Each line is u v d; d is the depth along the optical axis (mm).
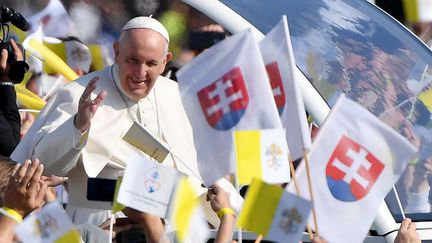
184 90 16359
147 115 21000
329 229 15977
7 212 15508
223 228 17328
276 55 16594
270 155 15695
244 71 16203
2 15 22641
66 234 14773
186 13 23359
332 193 16016
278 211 14750
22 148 20438
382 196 15961
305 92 22047
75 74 24547
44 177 18312
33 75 24547
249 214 14797
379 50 23234
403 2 26922
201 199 20688
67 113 20562
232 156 16172
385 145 15953
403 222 18609
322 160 16031
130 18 24156
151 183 15336
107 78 21016
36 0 24734
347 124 16000
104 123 20656
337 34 23297
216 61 16281
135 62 20297
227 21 23141
